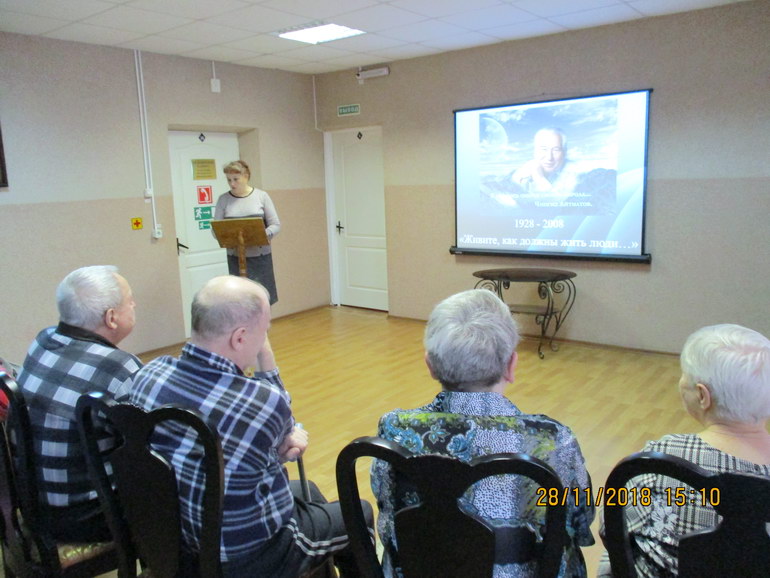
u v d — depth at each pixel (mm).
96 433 1543
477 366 1173
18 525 1641
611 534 1022
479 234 5551
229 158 6051
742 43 4094
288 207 6344
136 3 3652
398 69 5801
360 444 1048
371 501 2611
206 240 5844
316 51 5242
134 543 1479
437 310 1271
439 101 5590
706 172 4371
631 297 4832
